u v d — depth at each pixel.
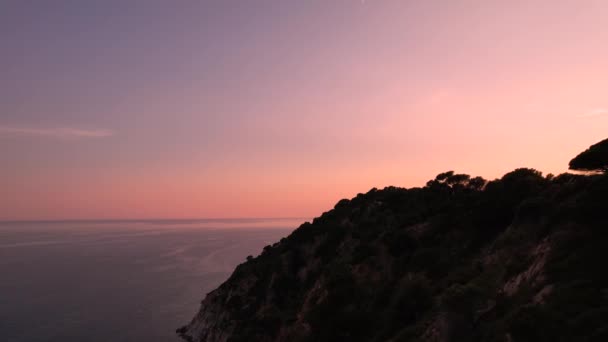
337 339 35.31
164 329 79.94
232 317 64.62
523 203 33.72
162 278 137.88
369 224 62.62
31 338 73.44
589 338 14.40
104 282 131.12
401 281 38.03
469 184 60.25
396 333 29.42
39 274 147.88
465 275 31.25
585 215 24.88
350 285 42.69
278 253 75.12
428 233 45.91
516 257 28.48
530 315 17.34
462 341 22.12
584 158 30.86
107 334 76.38
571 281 19.17
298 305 55.62
